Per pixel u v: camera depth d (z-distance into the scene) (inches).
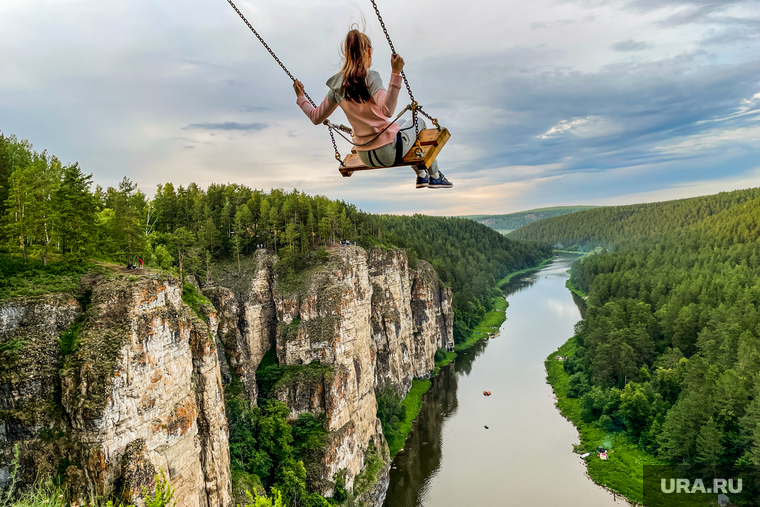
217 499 2118.6
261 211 3841.0
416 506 2827.3
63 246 1995.6
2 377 1601.9
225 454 2229.3
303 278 3501.5
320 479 2738.7
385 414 3804.1
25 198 1934.1
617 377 3956.7
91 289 1856.5
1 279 1774.1
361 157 399.5
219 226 4028.1
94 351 1667.1
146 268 2175.2
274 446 2770.7
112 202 2783.0
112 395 1628.9
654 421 3139.8
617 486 2829.7
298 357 3272.6
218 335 3075.8
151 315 1814.7
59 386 1660.9
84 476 1584.6
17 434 1600.6
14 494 1535.4
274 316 3634.4
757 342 3373.5
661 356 3996.1
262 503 1341.0
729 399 2866.6
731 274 5487.2
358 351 3503.9
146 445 1724.9
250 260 3718.0
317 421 3019.2
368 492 2876.5
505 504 2743.6
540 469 3065.9
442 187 490.6
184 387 1950.1
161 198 4005.9
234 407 2736.2
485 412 3917.3
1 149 2335.1
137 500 1617.9
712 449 2711.6
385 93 345.7
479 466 3147.1
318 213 4160.9
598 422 3501.5
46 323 1720.0
